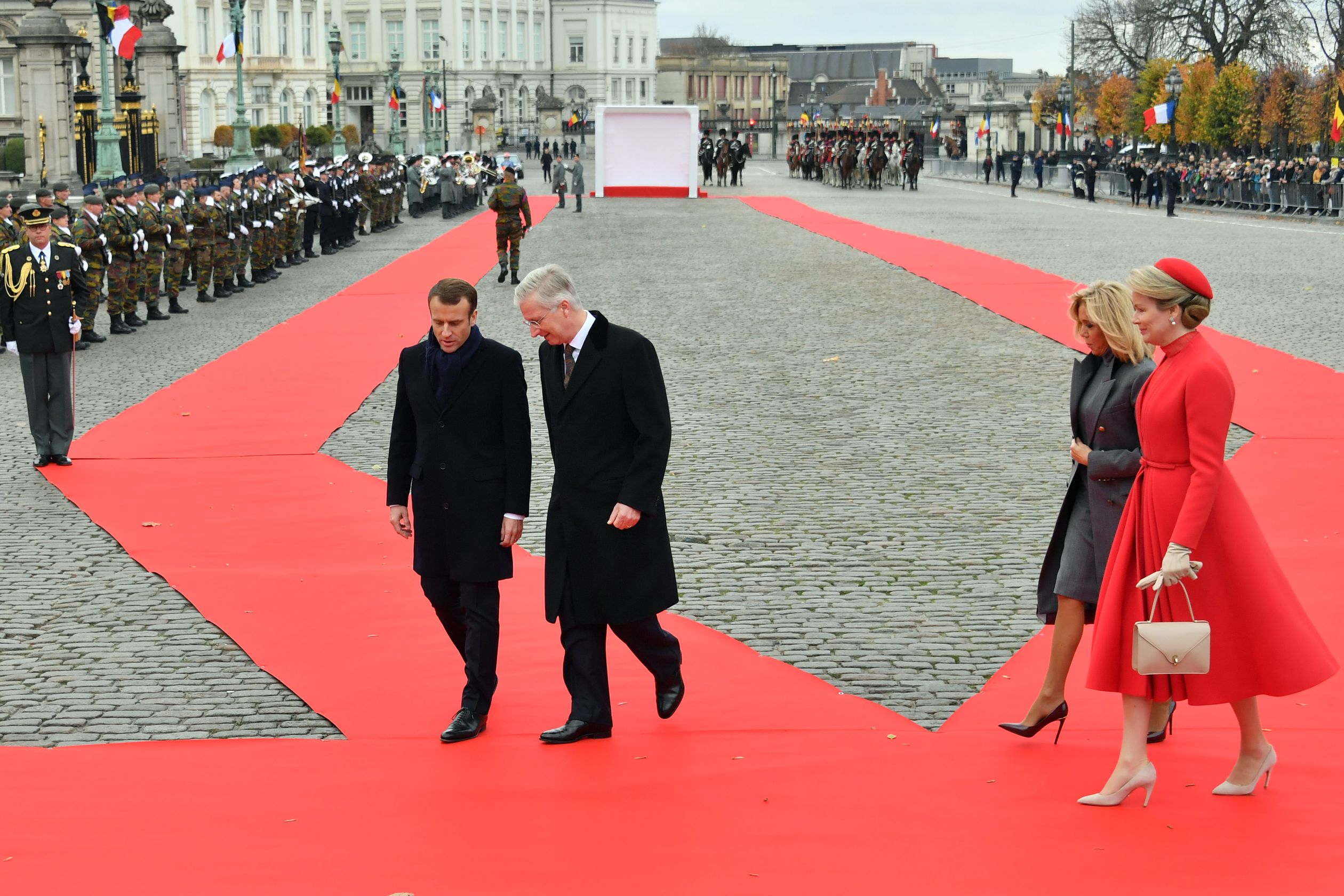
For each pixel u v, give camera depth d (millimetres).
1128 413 5527
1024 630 7484
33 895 4566
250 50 88375
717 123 118000
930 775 5527
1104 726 6098
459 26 121375
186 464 11359
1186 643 4930
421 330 18672
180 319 20391
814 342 17125
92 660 7125
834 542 9070
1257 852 4785
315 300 22516
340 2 121438
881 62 183625
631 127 53156
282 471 11086
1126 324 5512
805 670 6906
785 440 11945
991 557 8750
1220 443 4992
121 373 15797
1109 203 49906
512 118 127750
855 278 24031
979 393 13938
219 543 9156
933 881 4602
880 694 6621
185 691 6715
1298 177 44344
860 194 56438
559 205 45344
